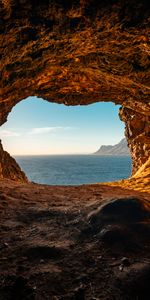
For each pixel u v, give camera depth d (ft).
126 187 37.52
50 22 22.08
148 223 13.07
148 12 19.99
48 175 453.99
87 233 13.15
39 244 12.06
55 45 26.71
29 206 19.11
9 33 22.27
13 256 11.02
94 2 19.66
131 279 8.96
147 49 25.89
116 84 39.65
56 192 26.94
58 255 11.05
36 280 9.14
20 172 60.23
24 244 12.21
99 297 8.20
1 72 28.07
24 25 21.97
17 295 8.21
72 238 12.82
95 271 9.75
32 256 11.03
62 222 15.24
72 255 11.05
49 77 37.63
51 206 19.26
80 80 40.22
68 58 31.04
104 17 21.30
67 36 24.73
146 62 28.58
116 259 10.56
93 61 31.96
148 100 41.83
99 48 28.17
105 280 9.13
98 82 40.32
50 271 9.75
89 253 11.13
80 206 18.39
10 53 25.22
